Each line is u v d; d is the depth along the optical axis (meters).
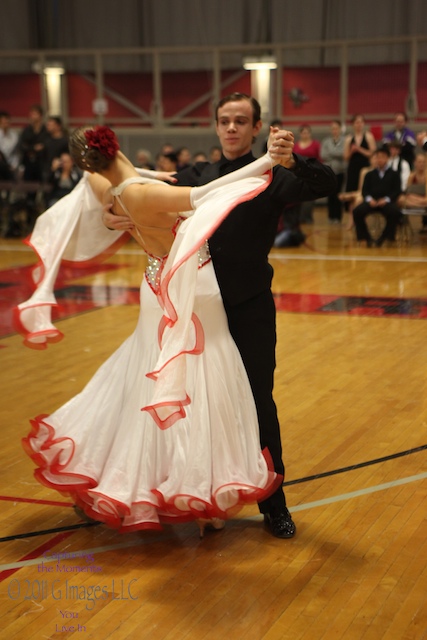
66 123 16.02
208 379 2.70
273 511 2.91
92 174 3.05
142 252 10.20
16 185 11.51
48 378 4.86
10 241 11.35
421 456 3.58
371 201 10.08
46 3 16.23
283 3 15.05
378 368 4.95
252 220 2.75
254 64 14.58
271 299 2.89
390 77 14.57
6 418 4.16
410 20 14.41
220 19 15.45
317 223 12.81
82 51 15.06
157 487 2.72
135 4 15.83
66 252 3.23
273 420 2.87
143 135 14.92
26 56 15.51
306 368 4.97
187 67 15.65
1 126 12.98
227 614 2.37
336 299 7.03
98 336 5.86
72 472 2.79
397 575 2.58
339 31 14.88
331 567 2.64
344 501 3.14
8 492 3.29
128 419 2.80
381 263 8.91
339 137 12.51
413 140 11.63
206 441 2.65
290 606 2.41
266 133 14.13
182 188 2.57
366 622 2.31
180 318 2.56
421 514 3.02
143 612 2.39
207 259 2.78
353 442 3.76
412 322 6.16
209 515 2.64
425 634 2.25
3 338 5.87
